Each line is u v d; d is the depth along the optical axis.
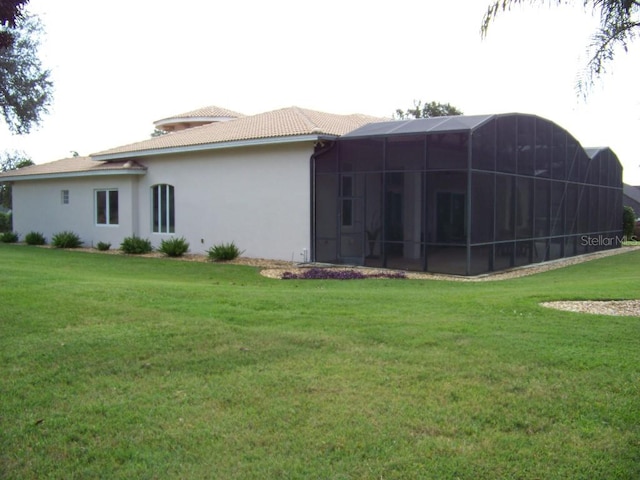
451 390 5.26
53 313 7.84
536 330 7.38
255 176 19.78
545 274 16.42
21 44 30.67
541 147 19.67
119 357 6.14
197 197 21.64
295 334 7.04
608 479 3.87
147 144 24.22
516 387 5.34
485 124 16.02
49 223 27.81
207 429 4.53
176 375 5.69
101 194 25.20
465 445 4.27
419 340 6.82
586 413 4.80
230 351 6.38
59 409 4.92
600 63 9.11
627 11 8.34
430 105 52.75
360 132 17.83
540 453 4.17
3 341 6.60
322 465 4.01
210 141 20.41
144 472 3.95
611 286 11.62
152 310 8.24
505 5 9.08
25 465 4.07
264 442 4.33
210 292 10.15
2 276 11.13
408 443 4.30
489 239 16.38
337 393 5.21
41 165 30.69
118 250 23.92
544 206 20.09
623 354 6.30
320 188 18.25
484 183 16.05
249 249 20.11
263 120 22.61
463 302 9.48
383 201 16.86
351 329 7.38
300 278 14.88
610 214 26.94
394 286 13.14
